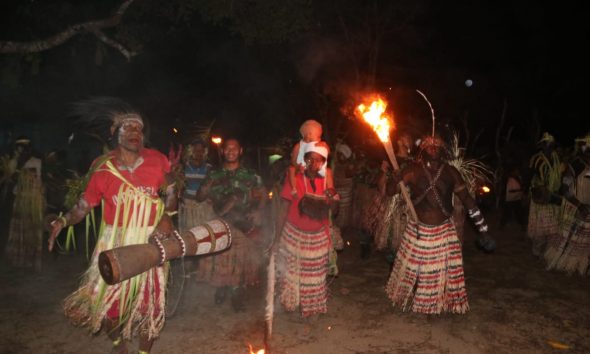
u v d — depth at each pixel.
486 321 5.06
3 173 6.61
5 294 5.70
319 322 5.01
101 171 3.69
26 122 16.11
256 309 5.31
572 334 4.77
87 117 3.95
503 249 7.99
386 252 6.33
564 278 6.45
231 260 5.10
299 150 4.83
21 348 4.41
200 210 5.80
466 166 5.77
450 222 4.96
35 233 6.51
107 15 8.30
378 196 6.32
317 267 4.89
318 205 4.81
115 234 3.66
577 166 6.50
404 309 5.26
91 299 3.65
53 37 6.98
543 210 7.02
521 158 10.52
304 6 8.52
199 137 5.95
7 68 7.34
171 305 5.36
